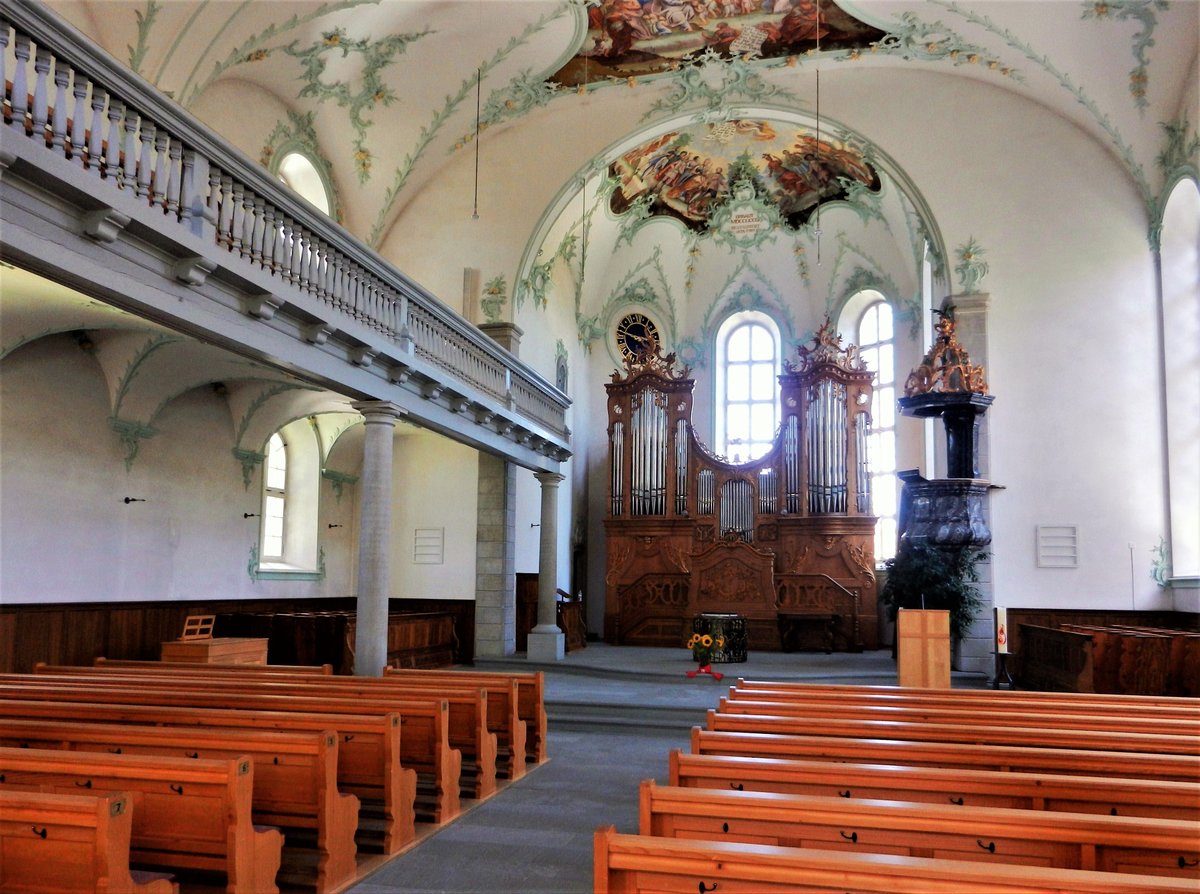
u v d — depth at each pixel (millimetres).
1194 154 15906
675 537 23734
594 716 13523
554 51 17578
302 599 18812
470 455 19984
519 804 8703
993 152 17922
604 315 26531
